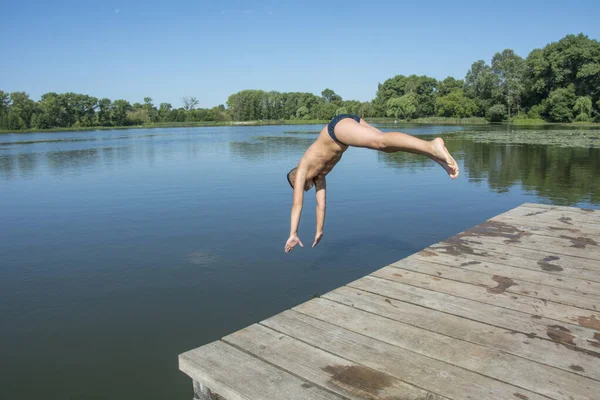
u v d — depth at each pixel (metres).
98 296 5.70
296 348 2.96
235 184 13.72
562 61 58.72
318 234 4.25
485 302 3.61
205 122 106.25
